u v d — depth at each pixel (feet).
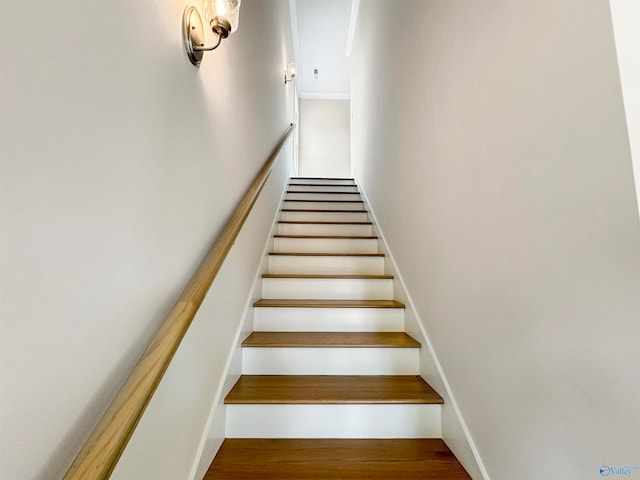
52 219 1.56
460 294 3.82
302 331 6.07
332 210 10.97
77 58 1.71
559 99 2.27
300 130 21.07
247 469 3.55
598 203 1.95
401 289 6.43
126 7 2.14
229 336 4.49
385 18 8.89
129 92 2.17
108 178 1.96
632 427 1.74
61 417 1.61
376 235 9.29
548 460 2.34
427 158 5.12
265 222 7.82
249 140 5.98
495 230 3.07
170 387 2.70
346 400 4.27
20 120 1.39
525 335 2.61
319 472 3.53
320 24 15.34
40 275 1.50
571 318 2.15
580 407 2.07
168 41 2.72
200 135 3.44
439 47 4.66
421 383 4.83
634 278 1.74
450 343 4.08
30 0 1.44
